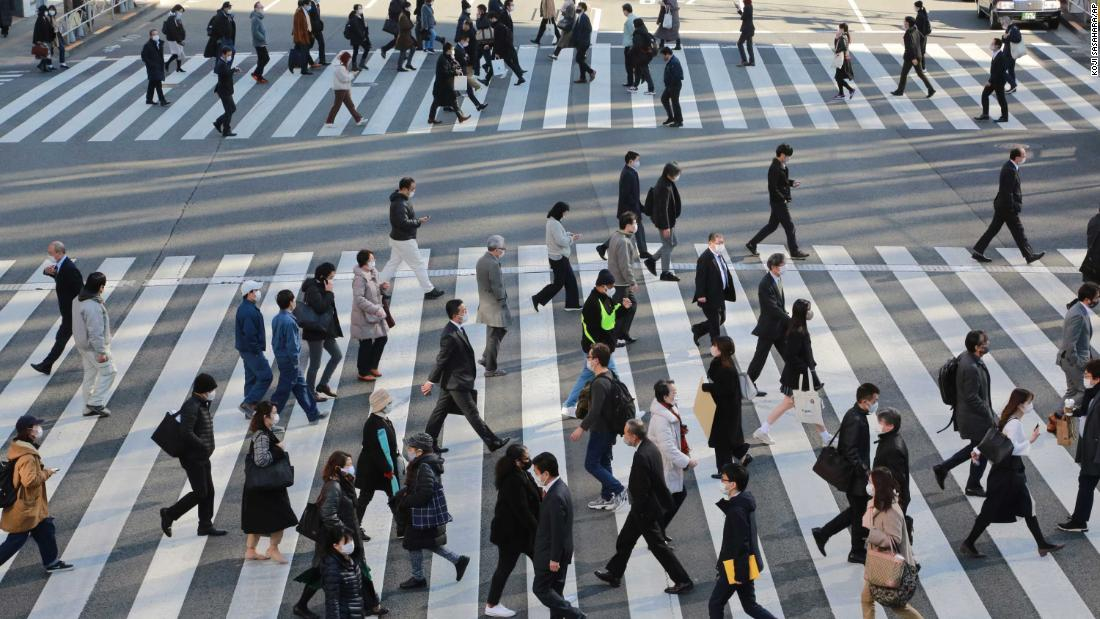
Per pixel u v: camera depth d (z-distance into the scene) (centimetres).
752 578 1109
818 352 1744
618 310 1750
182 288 1978
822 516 1356
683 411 1575
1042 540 1273
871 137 2734
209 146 2717
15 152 2689
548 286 1869
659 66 3319
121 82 3259
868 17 4038
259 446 1248
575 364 1720
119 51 3647
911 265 2058
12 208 2347
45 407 1623
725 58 3416
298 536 1344
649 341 1781
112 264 2077
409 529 1220
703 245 2144
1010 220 2023
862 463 1241
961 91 3084
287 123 2869
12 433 1558
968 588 1232
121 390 1661
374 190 2416
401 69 3303
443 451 1492
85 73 3372
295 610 1194
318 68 3356
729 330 1817
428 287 1925
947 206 2323
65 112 2986
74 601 1230
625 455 1481
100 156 2658
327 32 3791
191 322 1859
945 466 1386
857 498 1247
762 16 4034
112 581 1262
